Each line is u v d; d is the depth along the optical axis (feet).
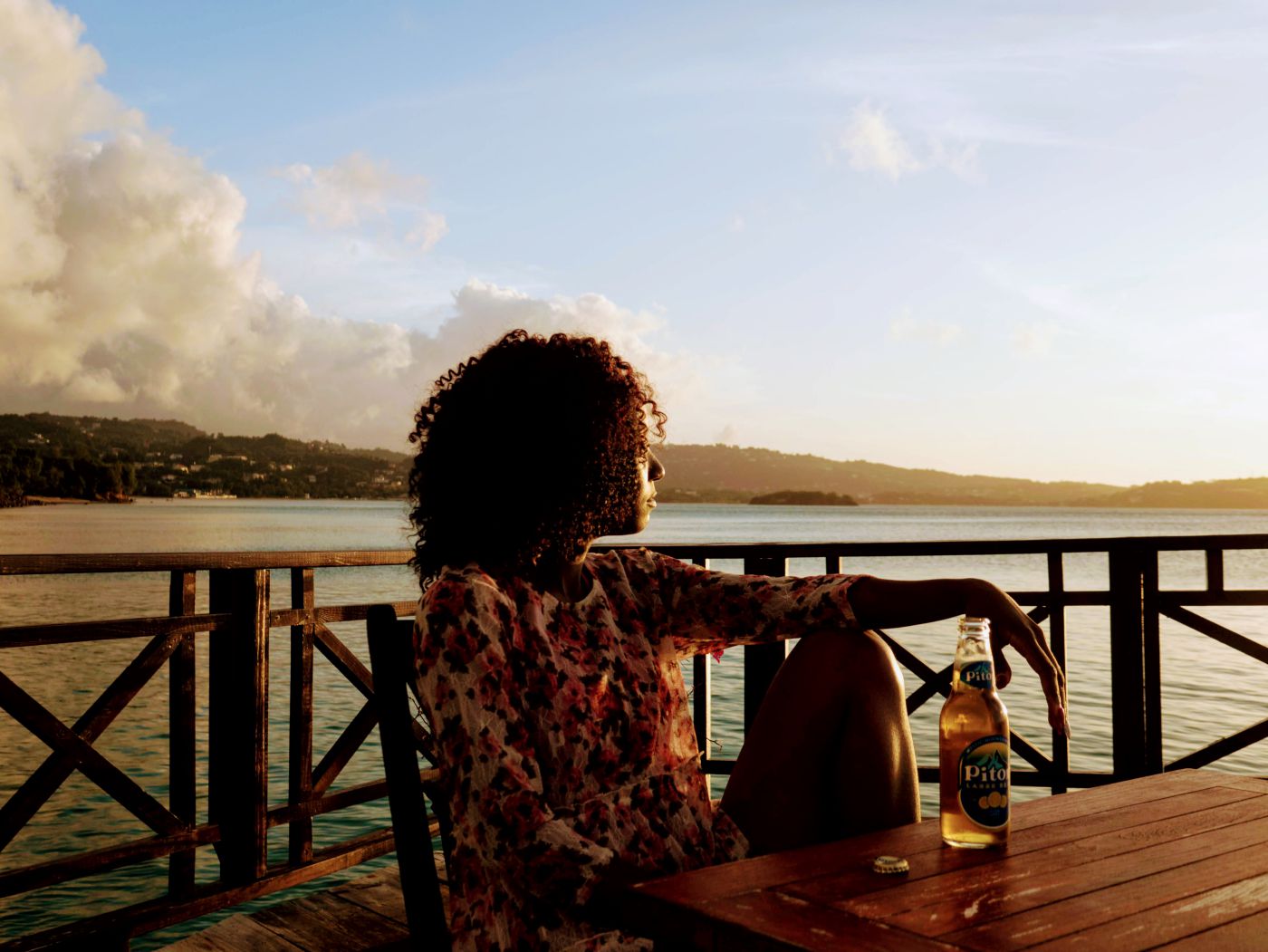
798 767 5.01
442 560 4.70
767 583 5.24
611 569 5.11
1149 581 11.51
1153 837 4.14
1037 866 3.75
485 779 4.00
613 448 4.77
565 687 4.42
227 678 8.86
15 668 36.17
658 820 4.59
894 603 5.02
